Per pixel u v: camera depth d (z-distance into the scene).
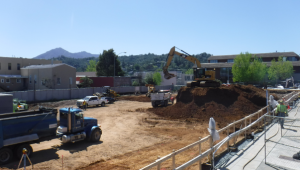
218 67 77.19
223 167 8.71
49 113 13.15
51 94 39.91
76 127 14.62
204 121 22.03
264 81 65.19
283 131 13.56
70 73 50.88
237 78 63.53
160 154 12.84
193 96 26.92
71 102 37.97
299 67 68.38
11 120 11.55
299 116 17.83
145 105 36.12
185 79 91.75
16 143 11.62
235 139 11.39
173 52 29.89
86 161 11.84
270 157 9.55
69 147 14.36
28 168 10.84
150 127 20.19
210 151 8.82
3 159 11.34
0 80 48.50
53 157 12.47
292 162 8.94
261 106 26.73
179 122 22.09
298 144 10.96
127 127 20.23
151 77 69.62
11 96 19.70
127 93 57.56
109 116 25.81
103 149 13.91
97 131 15.70
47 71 47.88
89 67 119.31
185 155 12.42
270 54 82.75
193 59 30.67
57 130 14.53
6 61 53.44
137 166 11.03
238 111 24.22
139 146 14.51
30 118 12.30
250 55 62.78
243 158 9.61
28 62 58.12
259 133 13.87
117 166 11.09
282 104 14.72
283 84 61.84
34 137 12.30
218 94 26.33
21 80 52.31
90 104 33.09
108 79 61.25
